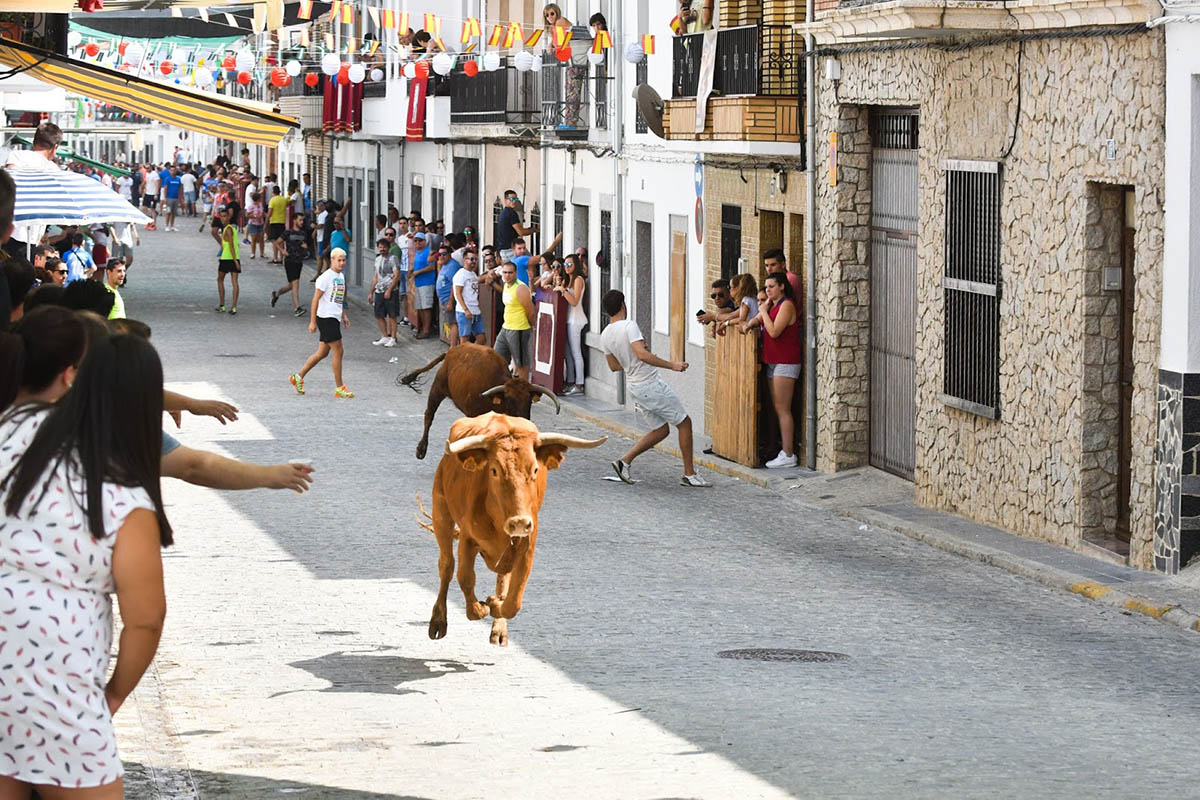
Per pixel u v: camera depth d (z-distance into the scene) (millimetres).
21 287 9336
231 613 13062
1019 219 17031
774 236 23406
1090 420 15992
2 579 5184
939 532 17219
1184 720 9961
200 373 31828
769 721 9633
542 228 35031
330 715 9781
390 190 51875
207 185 82188
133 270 55656
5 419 5410
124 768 8250
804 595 14156
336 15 26000
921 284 19109
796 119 22031
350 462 21875
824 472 21453
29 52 14000
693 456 22094
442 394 20250
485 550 10867
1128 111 15078
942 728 9516
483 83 38812
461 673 11039
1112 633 12797
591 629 12602
